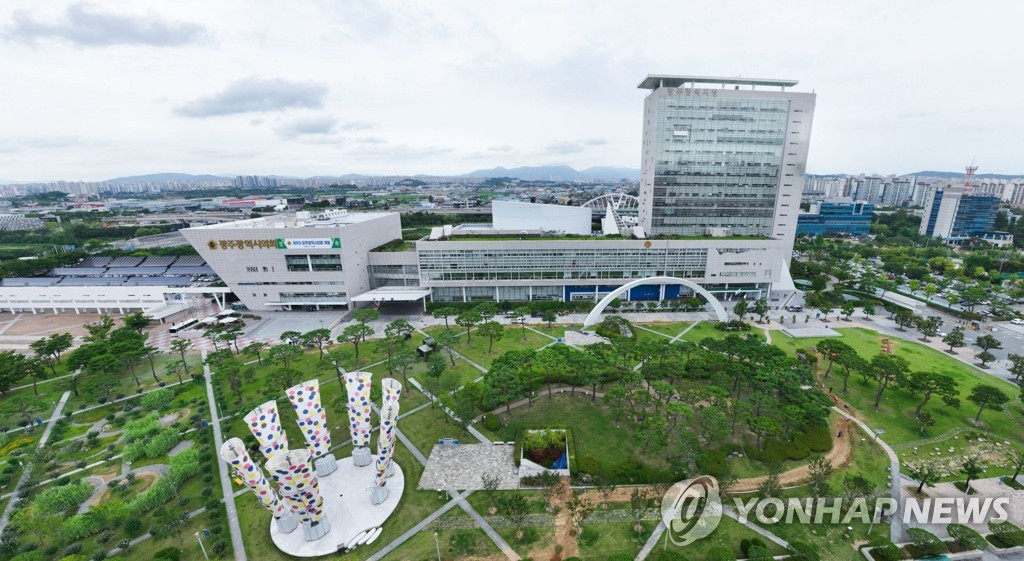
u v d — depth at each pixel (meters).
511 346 85.62
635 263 110.31
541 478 47.62
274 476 36.62
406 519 43.16
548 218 127.38
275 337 92.31
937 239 193.75
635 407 61.91
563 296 113.62
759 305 98.81
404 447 54.38
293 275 106.62
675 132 120.62
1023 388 62.31
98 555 38.34
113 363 70.31
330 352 76.12
